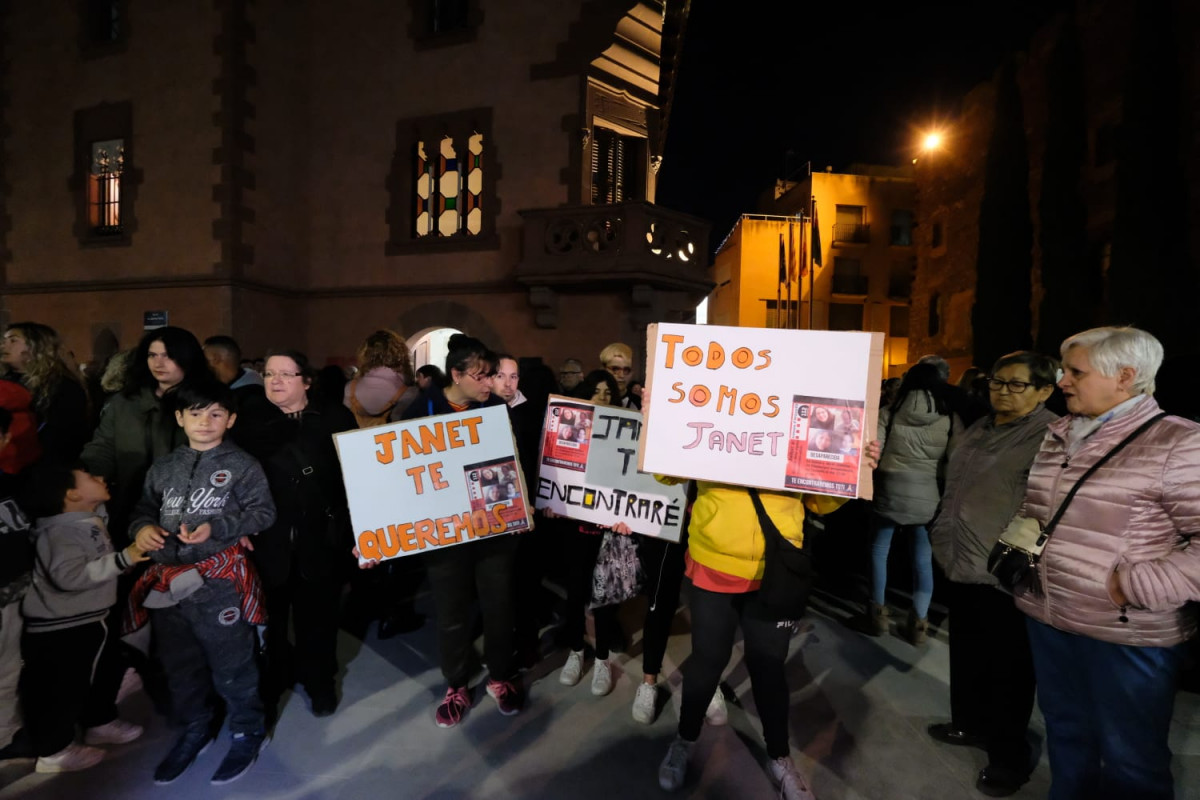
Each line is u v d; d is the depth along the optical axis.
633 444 3.49
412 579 5.59
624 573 3.43
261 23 10.62
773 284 31.14
